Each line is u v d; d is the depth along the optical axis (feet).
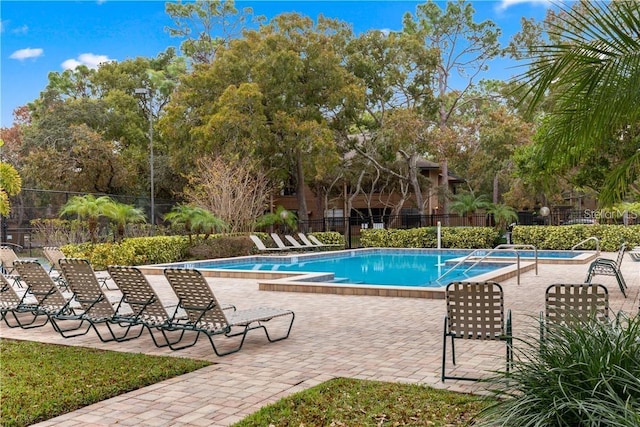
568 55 16.61
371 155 110.63
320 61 96.99
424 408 15.16
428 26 118.32
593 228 78.69
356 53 105.29
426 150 104.78
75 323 29.30
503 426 11.05
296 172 106.93
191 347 23.43
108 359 21.07
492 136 96.94
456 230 86.53
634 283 42.52
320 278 47.16
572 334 13.05
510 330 17.43
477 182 135.13
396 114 98.99
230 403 16.11
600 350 12.12
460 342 23.82
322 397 16.14
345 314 31.27
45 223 72.33
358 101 99.09
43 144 107.96
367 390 16.78
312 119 97.81
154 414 15.24
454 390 16.89
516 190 117.60
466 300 17.57
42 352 22.33
